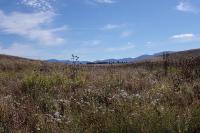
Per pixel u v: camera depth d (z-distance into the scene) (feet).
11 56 140.77
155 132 24.29
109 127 24.59
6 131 26.05
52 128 26.45
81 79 48.80
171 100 34.83
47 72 60.54
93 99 35.24
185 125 24.85
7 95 38.45
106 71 63.46
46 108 34.17
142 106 29.01
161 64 74.28
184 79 47.32
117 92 41.06
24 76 52.95
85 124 26.32
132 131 24.35
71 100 36.68
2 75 56.95
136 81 47.50
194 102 30.73
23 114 29.81
